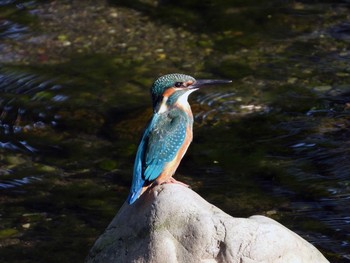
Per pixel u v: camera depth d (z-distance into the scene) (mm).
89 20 19812
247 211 12070
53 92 16484
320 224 11641
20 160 14047
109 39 18844
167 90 9938
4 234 11648
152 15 20047
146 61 17734
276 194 12570
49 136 14859
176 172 13336
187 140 9562
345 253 10859
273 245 8461
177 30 19172
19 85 16797
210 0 20781
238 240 8383
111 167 13688
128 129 14883
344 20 19078
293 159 13641
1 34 19109
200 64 17422
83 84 16812
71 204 12547
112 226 9203
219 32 18953
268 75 16719
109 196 12766
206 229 8391
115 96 16234
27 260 10945
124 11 20312
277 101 15648
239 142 14297
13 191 13000
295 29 18797
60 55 18156
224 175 13219
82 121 15297
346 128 14492
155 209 8648
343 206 12117
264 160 13656
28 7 20641
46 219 12117
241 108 15453
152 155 9141
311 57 17406
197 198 8836
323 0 20281
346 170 13164
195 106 15523
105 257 9008
